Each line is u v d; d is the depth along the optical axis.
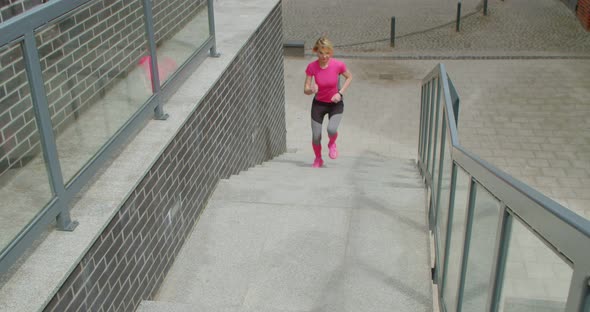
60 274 3.24
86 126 3.90
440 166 4.98
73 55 3.72
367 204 5.77
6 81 3.03
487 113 12.52
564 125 11.90
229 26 8.15
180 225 5.12
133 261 4.16
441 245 4.58
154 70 4.98
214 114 6.13
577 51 16.05
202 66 6.46
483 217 3.02
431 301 4.43
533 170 10.30
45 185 3.42
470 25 18.36
